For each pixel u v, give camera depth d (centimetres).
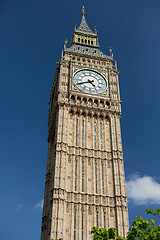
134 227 3102
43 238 5869
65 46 7688
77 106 6556
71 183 5575
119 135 6406
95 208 5412
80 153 5978
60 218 5078
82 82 6944
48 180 6750
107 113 6681
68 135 6169
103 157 6075
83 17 9419
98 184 5706
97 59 7625
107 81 7138
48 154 7194
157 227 3123
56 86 7406
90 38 8688
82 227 5181
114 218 5378
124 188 5700
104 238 3278
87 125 6419
